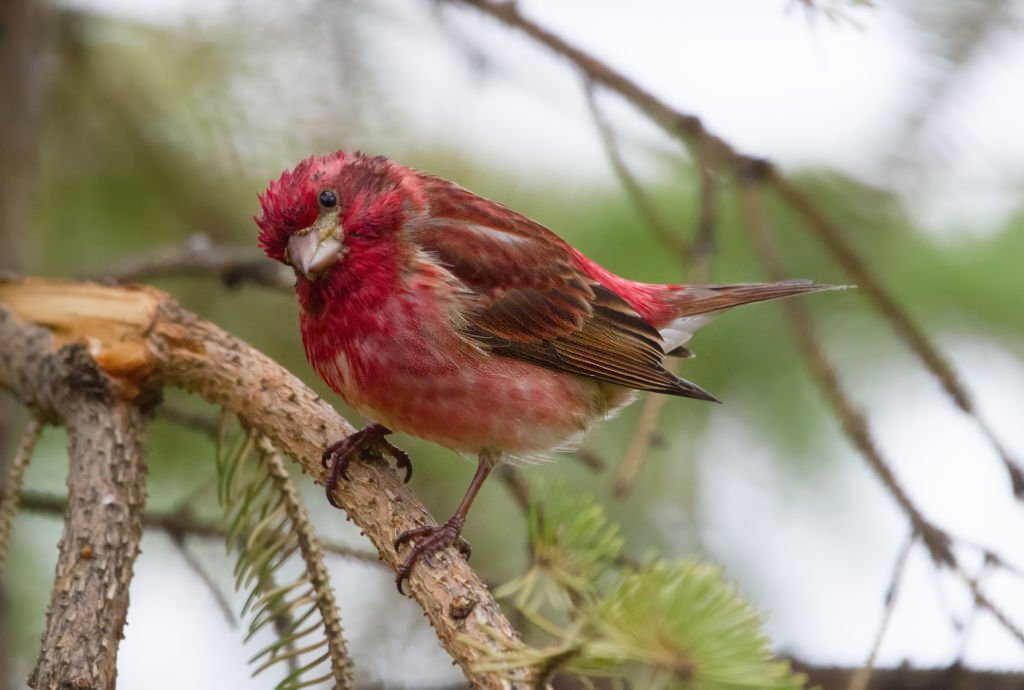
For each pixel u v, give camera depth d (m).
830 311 11.34
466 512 8.74
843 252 9.51
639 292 10.51
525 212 11.53
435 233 9.28
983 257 10.90
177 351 8.55
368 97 10.80
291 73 10.80
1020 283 10.85
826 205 11.14
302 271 8.58
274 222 8.82
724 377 11.00
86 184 12.00
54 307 8.70
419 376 8.88
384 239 8.89
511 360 9.44
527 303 9.54
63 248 12.18
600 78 9.80
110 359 8.44
